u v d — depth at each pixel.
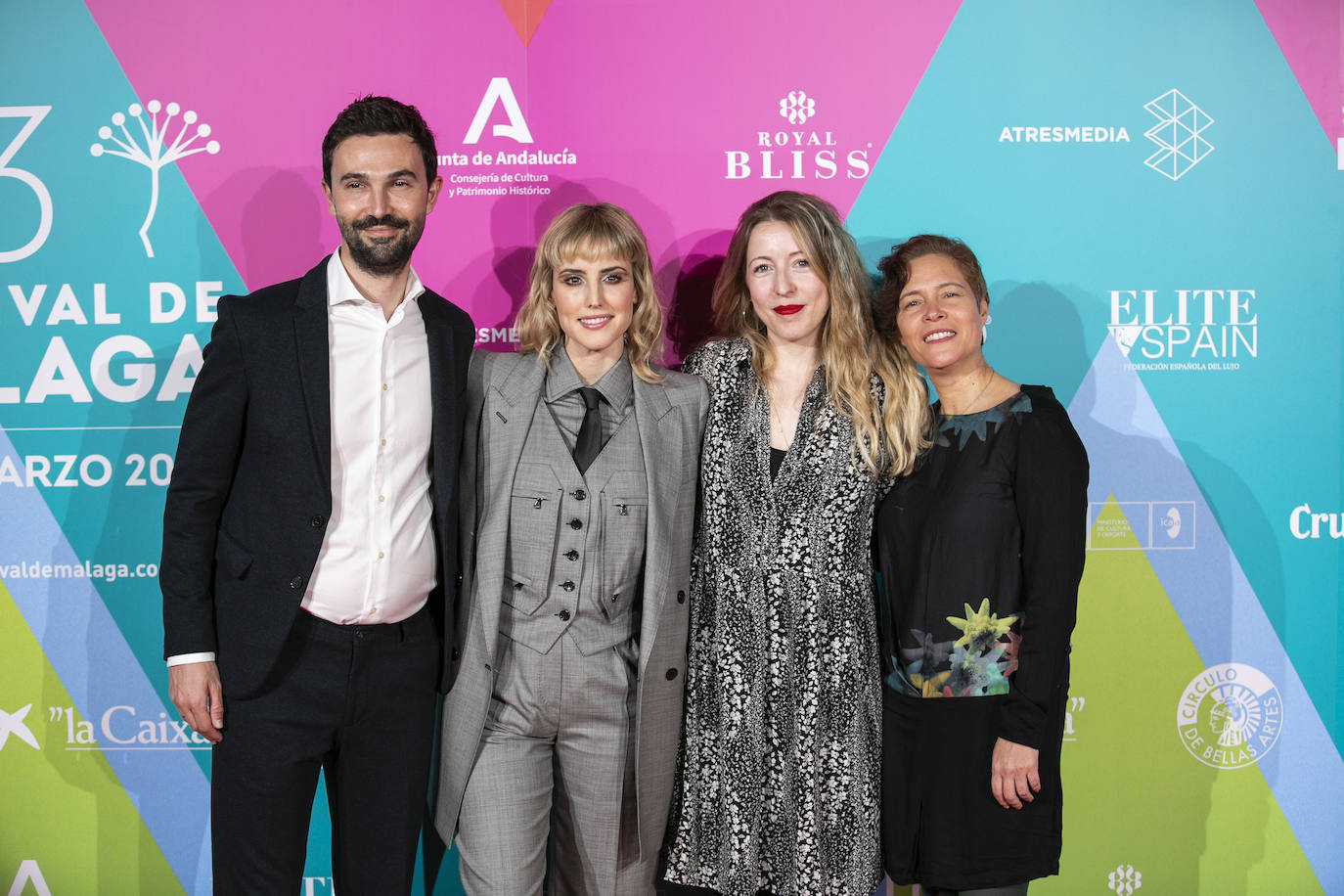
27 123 2.32
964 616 1.77
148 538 2.36
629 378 1.89
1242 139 2.38
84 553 2.35
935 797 1.79
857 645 1.84
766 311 1.92
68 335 2.34
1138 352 2.40
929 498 1.84
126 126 2.32
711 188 2.36
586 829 1.87
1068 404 2.40
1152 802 2.41
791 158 2.36
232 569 1.72
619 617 1.84
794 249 1.89
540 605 1.79
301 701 1.74
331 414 1.74
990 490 1.77
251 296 1.77
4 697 2.37
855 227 2.37
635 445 1.84
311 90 2.32
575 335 1.83
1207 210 2.39
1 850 2.38
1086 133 2.37
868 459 1.85
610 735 1.83
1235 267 2.39
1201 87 2.37
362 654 1.77
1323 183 2.39
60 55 2.31
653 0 2.33
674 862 1.91
